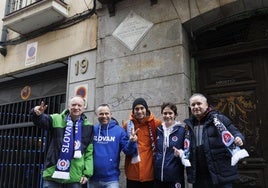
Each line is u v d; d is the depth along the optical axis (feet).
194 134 10.07
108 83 16.40
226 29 15.92
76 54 18.49
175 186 10.36
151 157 11.09
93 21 18.29
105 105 11.75
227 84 15.07
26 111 21.35
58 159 10.64
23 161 20.31
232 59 15.28
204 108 10.12
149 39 15.78
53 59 19.54
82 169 10.82
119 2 17.20
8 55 22.33
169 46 15.16
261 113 14.01
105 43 17.16
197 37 16.51
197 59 15.85
